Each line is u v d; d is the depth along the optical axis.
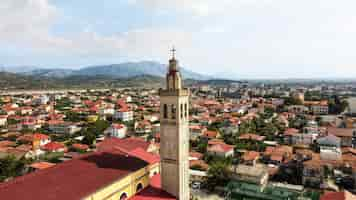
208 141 115.88
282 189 68.44
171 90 46.12
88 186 39.16
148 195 45.66
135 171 47.72
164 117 47.81
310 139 116.69
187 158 50.12
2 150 98.19
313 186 73.62
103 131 148.50
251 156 92.44
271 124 154.00
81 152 105.25
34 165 82.94
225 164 77.38
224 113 198.00
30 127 154.50
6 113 198.12
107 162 48.31
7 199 32.94
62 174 41.25
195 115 188.25
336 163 83.06
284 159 91.38
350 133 119.62
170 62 47.06
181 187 48.12
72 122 162.88
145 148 73.56
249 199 65.38
